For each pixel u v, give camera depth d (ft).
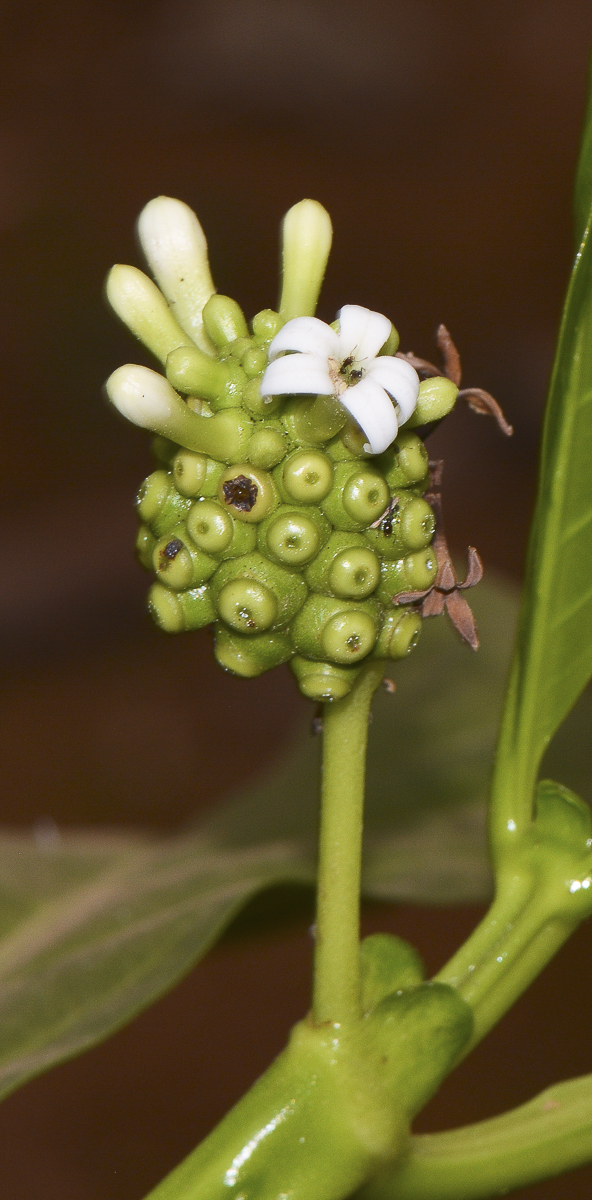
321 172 6.67
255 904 1.20
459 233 6.37
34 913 1.21
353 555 0.99
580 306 1.02
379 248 6.25
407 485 1.01
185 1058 3.20
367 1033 1.01
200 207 6.32
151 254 1.04
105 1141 2.96
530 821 1.05
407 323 5.82
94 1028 1.07
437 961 3.28
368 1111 1.00
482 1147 1.03
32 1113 3.04
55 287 5.60
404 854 1.27
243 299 5.88
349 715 1.02
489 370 5.31
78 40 6.87
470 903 1.23
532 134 6.91
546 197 6.59
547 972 3.34
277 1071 1.01
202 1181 1.00
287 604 1.00
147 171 6.48
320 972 1.01
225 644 1.01
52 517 4.42
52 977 1.11
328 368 0.99
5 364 5.25
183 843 1.30
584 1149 1.04
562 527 1.04
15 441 4.89
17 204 6.18
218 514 0.99
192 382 1.00
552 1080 3.07
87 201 6.24
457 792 1.37
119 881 1.24
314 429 0.99
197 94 6.84
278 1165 1.00
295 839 1.29
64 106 6.73
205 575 1.00
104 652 4.26
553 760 1.39
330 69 6.91
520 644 1.05
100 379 5.20
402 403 0.99
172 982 1.09
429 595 1.02
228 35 6.89
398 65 7.03
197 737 4.03
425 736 1.45
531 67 7.16
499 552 4.54
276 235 6.23
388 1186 1.02
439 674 1.54
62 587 4.14
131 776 3.90
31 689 4.17
